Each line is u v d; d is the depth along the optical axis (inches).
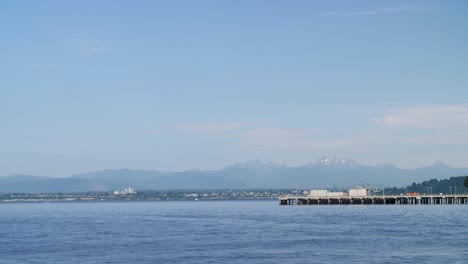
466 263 3097.9
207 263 3257.9
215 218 7731.3
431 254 3437.5
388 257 3346.5
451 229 5017.2
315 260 3292.3
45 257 3572.8
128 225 6323.8
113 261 3376.0
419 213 7869.1
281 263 3211.1
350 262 3193.9
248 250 3769.7
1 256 3636.8
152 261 3353.8
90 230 5595.5
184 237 4707.2
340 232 4933.6
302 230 5221.5
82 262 3353.8
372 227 5398.6
